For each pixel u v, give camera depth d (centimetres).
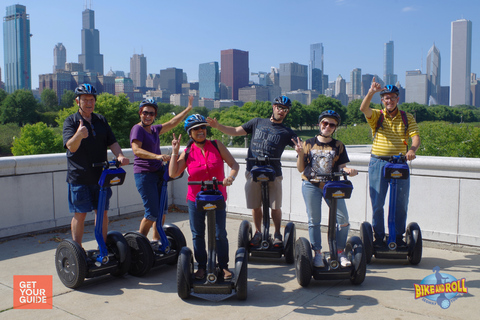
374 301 357
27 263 462
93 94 388
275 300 363
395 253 445
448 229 505
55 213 604
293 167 620
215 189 358
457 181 495
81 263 378
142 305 355
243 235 462
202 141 378
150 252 416
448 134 1555
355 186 567
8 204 554
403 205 454
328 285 398
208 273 358
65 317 332
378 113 457
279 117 461
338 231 409
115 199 677
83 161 389
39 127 4725
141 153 406
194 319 327
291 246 460
